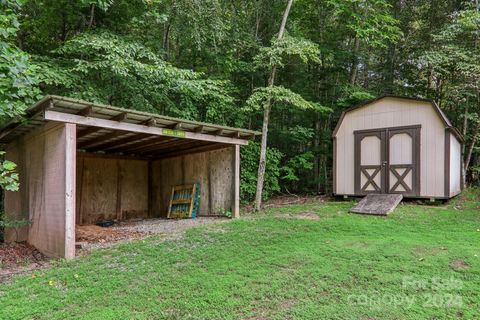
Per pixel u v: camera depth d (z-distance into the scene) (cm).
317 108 1035
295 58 1059
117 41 766
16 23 429
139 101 864
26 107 488
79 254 499
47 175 550
